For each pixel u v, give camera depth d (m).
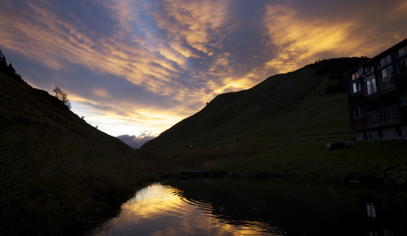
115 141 55.47
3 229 7.78
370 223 10.23
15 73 62.91
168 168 45.72
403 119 28.86
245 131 148.62
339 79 172.38
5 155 13.50
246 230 10.08
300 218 11.44
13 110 30.09
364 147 31.67
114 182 18.95
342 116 105.00
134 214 13.27
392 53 30.45
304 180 24.44
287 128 116.50
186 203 16.05
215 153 66.50
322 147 42.56
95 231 10.34
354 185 19.75
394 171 19.50
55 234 9.11
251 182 26.06
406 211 11.74
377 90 33.16
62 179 13.55
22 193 10.00
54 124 34.66
